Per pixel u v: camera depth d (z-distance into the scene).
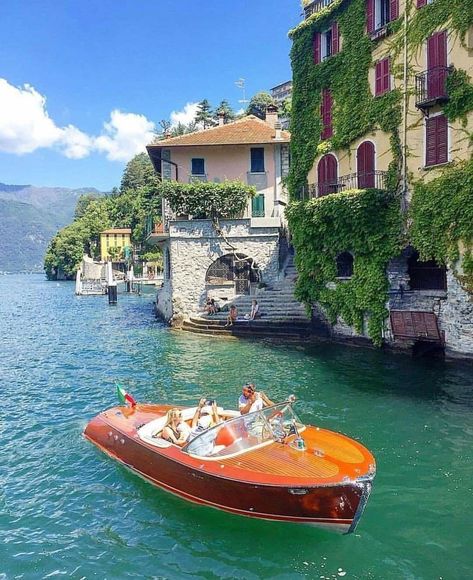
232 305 26.72
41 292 77.44
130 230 106.12
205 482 8.27
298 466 7.95
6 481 9.80
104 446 10.89
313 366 17.95
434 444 10.84
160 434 9.85
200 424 9.60
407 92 19.97
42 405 14.68
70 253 120.75
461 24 17.75
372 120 21.59
